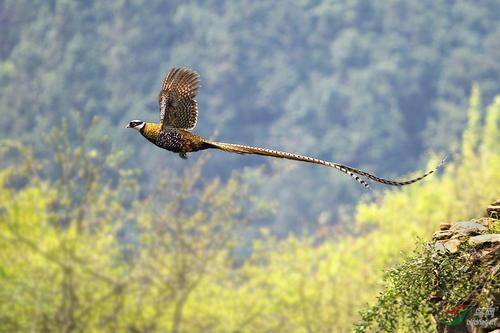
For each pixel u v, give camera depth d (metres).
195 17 135.38
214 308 33.09
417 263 11.20
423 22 134.38
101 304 31.36
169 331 33.00
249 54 131.12
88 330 31.08
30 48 129.88
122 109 119.88
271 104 125.12
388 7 136.88
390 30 134.25
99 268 31.06
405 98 123.00
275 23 135.75
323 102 122.44
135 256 31.39
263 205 33.06
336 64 129.50
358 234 36.25
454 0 138.50
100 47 129.88
